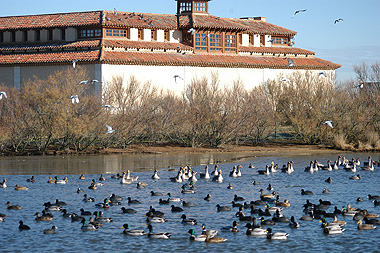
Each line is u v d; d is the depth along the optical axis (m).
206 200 46.25
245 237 36.47
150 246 34.72
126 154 73.50
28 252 33.62
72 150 74.62
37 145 74.50
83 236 36.50
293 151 79.31
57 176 54.38
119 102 78.56
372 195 48.69
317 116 83.12
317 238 36.22
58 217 40.62
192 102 81.00
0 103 74.81
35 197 46.88
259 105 84.00
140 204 44.66
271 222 38.97
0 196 47.19
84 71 81.62
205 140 81.12
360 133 83.94
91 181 54.50
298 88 88.19
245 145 83.12
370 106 84.44
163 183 53.81
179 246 34.78
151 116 79.12
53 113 72.88
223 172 60.72
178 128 80.19
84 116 73.38
